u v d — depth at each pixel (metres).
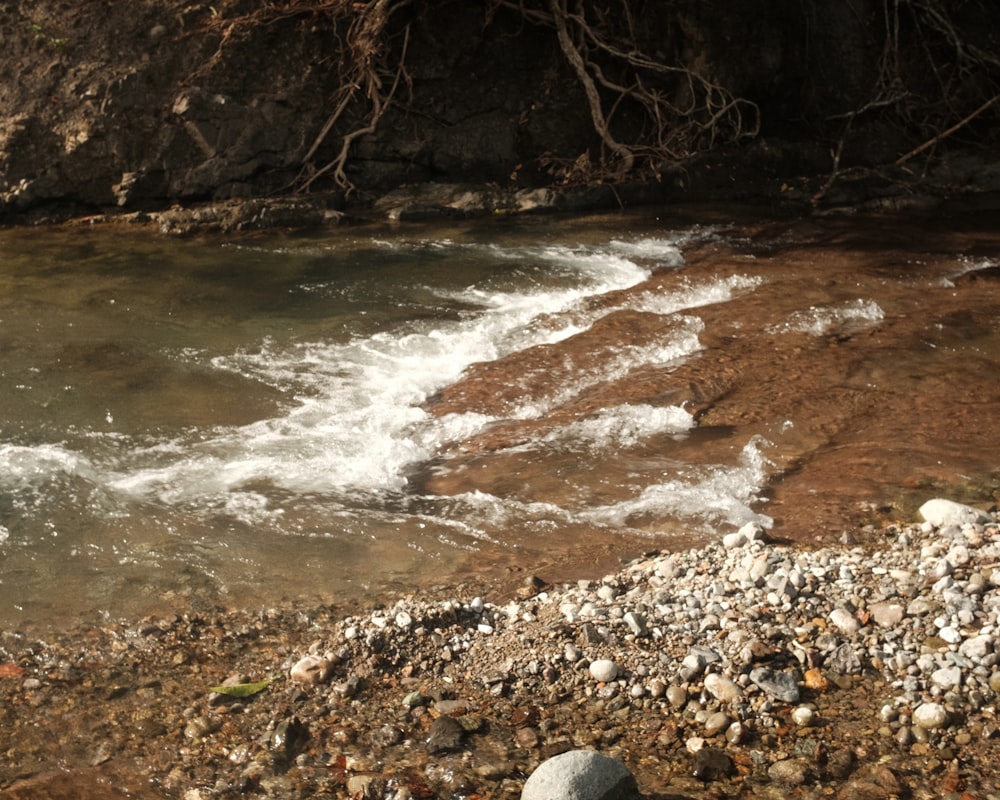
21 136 13.01
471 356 8.59
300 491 6.36
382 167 14.13
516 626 4.98
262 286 10.33
